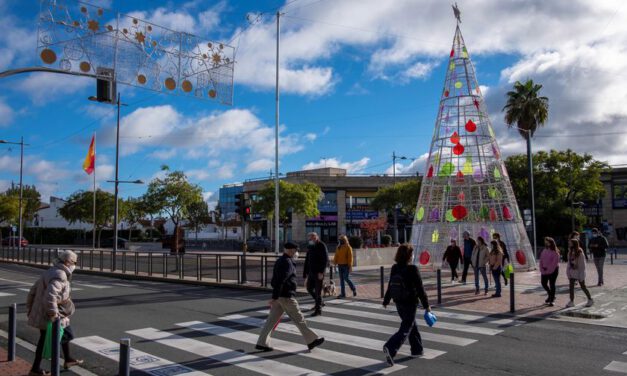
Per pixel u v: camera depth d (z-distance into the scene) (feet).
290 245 26.66
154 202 141.90
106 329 32.40
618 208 180.65
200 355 25.55
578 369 22.75
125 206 182.60
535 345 27.40
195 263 63.72
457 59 78.59
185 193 142.82
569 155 132.77
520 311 38.42
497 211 75.10
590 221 182.29
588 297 40.22
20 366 23.36
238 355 25.49
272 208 160.15
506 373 22.12
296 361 24.27
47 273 21.52
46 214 254.47
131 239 217.36
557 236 130.00
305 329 26.12
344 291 46.65
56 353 19.61
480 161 74.38
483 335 29.99
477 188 81.92
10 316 24.45
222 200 277.44
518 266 70.59
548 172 132.57
